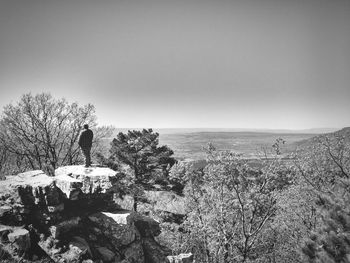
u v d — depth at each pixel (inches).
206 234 1079.0
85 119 1635.1
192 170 1210.6
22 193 733.9
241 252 1077.1
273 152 1093.1
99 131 1686.8
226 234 1072.2
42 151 1579.7
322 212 700.7
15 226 700.7
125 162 1711.4
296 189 1235.9
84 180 813.2
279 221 1296.8
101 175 823.7
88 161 918.4
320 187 1214.3
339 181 774.5
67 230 728.3
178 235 1224.2
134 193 1368.1
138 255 794.2
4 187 747.4
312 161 1273.4
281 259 1315.2
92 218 781.3
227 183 1085.8
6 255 634.2
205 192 1185.4
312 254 663.1
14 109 1485.0
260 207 1072.8
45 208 734.5
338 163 1235.2
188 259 871.1
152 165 1804.9
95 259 704.4
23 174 836.6
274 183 1098.7
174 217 1443.2
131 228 809.5
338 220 655.8
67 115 1608.0
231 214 1132.5
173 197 1654.8
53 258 671.8
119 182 890.1
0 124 1472.7
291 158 1190.9
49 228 712.4
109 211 838.5
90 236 751.7
